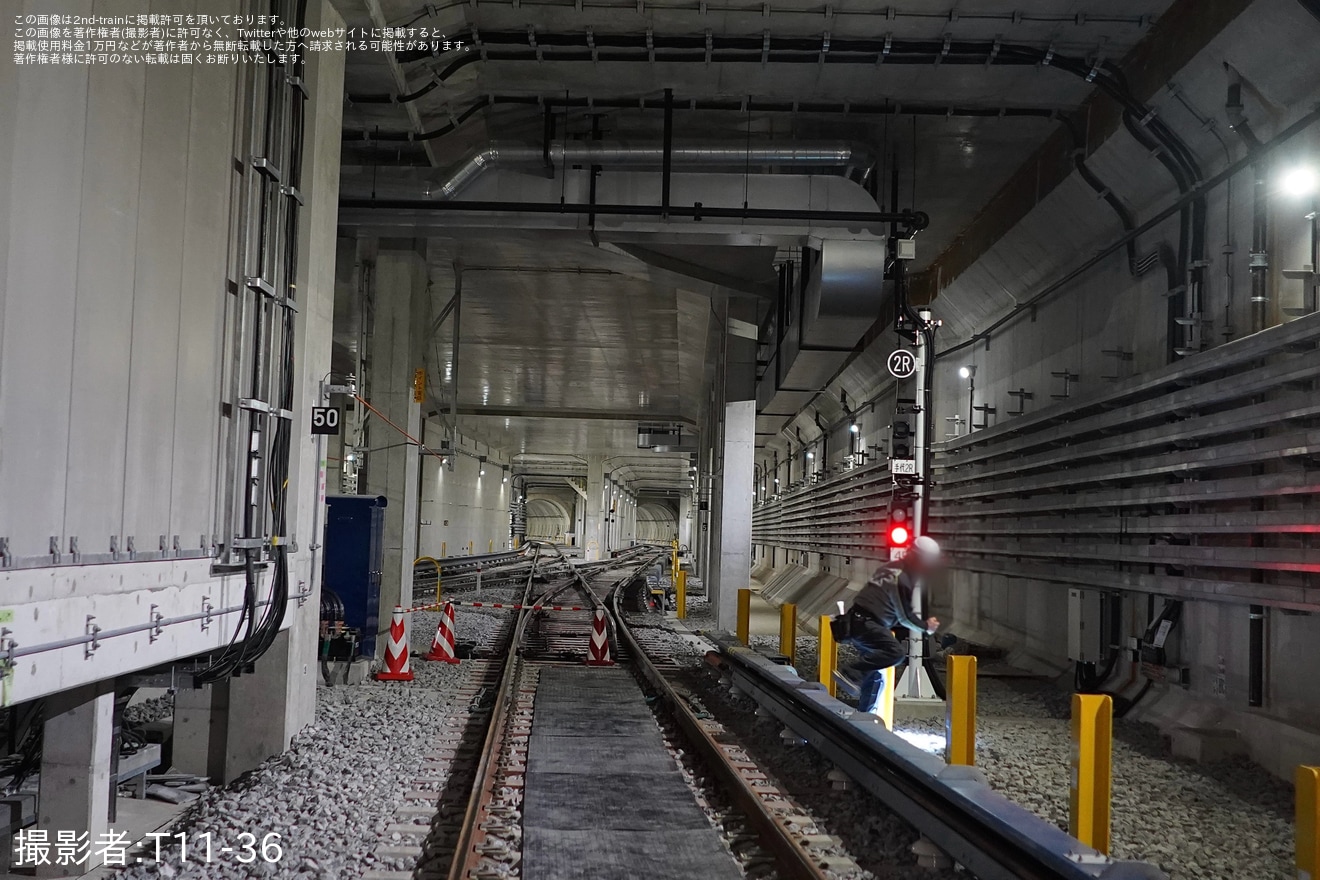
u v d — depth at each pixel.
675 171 14.32
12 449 4.47
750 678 12.10
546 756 8.52
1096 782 5.29
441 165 15.41
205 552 6.68
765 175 14.13
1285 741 8.68
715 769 8.09
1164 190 11.48
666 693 11.96
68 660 4.98
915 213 14.00
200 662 7.24
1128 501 11.16
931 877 5.75
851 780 7.79
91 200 5.13
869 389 25.59
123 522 5.55
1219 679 10.00
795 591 33.44
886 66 12.31
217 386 6.89
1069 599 13.20
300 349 8.84
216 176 6.80
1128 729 10.71
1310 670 8.55
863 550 24.83
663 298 24.92
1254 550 8.80
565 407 45.72
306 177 8.96
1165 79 10.58
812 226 14.09
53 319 4.80
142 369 5.76
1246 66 9.38
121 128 5.43
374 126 13.88
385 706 11.09
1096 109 12.66
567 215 14.09
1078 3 10.62
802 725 9.16
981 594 18.19
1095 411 12.46
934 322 11.65
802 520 36.25
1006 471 15.44
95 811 5.99
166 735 9.30
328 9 9.50
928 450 11.31
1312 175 8.54
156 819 6.93
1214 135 10.36
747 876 5.61
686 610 27.97
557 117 14.44
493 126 14.94
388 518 15.53
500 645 17.95
